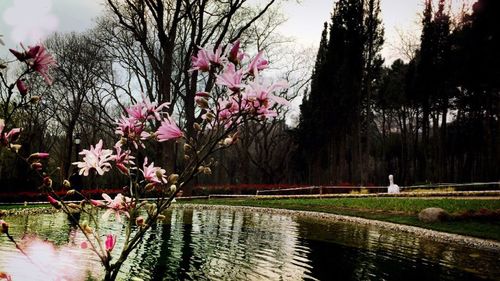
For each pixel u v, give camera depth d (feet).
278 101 5.98
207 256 28.17
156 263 24.95
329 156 147.95
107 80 105.29
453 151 140.46
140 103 7.05
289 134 156.04
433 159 135.54
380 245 36.50
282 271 24.99
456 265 28.45
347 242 37.65
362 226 50.78
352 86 121.39
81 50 104.22
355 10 122.83
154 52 110.52
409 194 82.02
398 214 57.21
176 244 32.27
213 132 6.73
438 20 118.73
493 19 82.33
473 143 127.65
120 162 7.26
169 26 98.37
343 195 93.86
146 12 94.89
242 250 31.40
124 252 7.03
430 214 49.55
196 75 88.53
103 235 34.14
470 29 93.76
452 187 91.97
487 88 98.37
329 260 28.99
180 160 122.72
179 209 70.85
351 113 125.18
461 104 123.75
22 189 77.66
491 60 85.92
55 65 5.92
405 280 23.89
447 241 39.91
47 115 124.88
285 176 177.99
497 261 30.30
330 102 124.16
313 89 141.69
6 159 82.12
